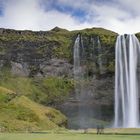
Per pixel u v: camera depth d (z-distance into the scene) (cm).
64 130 14588
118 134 11262
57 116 18475
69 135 10581
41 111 17800
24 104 17650
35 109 17588
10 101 17488
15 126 14738
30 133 11925
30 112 16762
